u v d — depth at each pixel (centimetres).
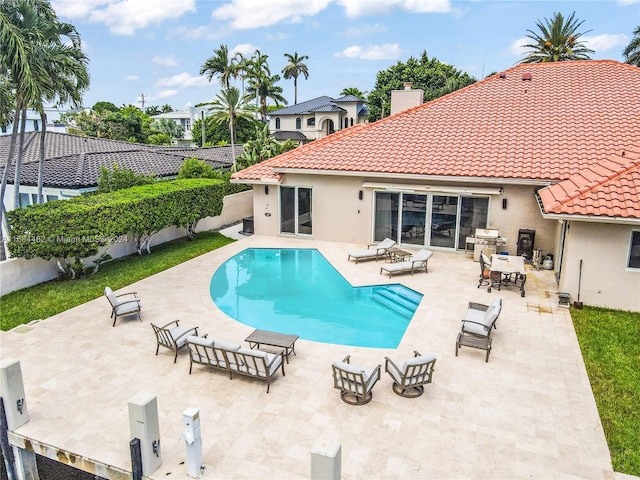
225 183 2655
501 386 1049
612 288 1491
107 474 815
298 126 7012
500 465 805
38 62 1789
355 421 925
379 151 2236
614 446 855
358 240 2284
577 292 1529
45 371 1123
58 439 877
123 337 1309
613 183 1528
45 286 1741
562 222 1730
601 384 1061
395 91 2942
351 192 2231
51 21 1920
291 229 2439
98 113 6812
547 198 1645
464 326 1231
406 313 1558
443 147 2162
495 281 1695
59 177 2445
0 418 888
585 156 1909
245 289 1789
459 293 1619
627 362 1160
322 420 929
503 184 1941
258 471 793
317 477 671
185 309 1513
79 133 6191
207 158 3822
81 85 1984
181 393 1029
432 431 894
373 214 2217
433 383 1062
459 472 788
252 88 7919
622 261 1466
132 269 1942
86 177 2467
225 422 924
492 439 871
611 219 1397
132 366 1148
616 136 1991
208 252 2208
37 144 3164
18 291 1686
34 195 2577
